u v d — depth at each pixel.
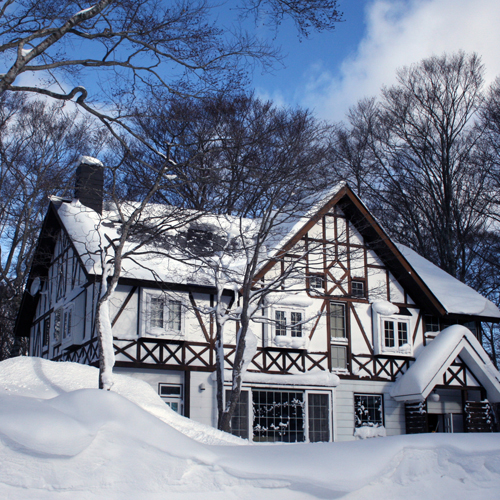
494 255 28.53
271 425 18.95
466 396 21.86
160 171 11.87
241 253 16.16
